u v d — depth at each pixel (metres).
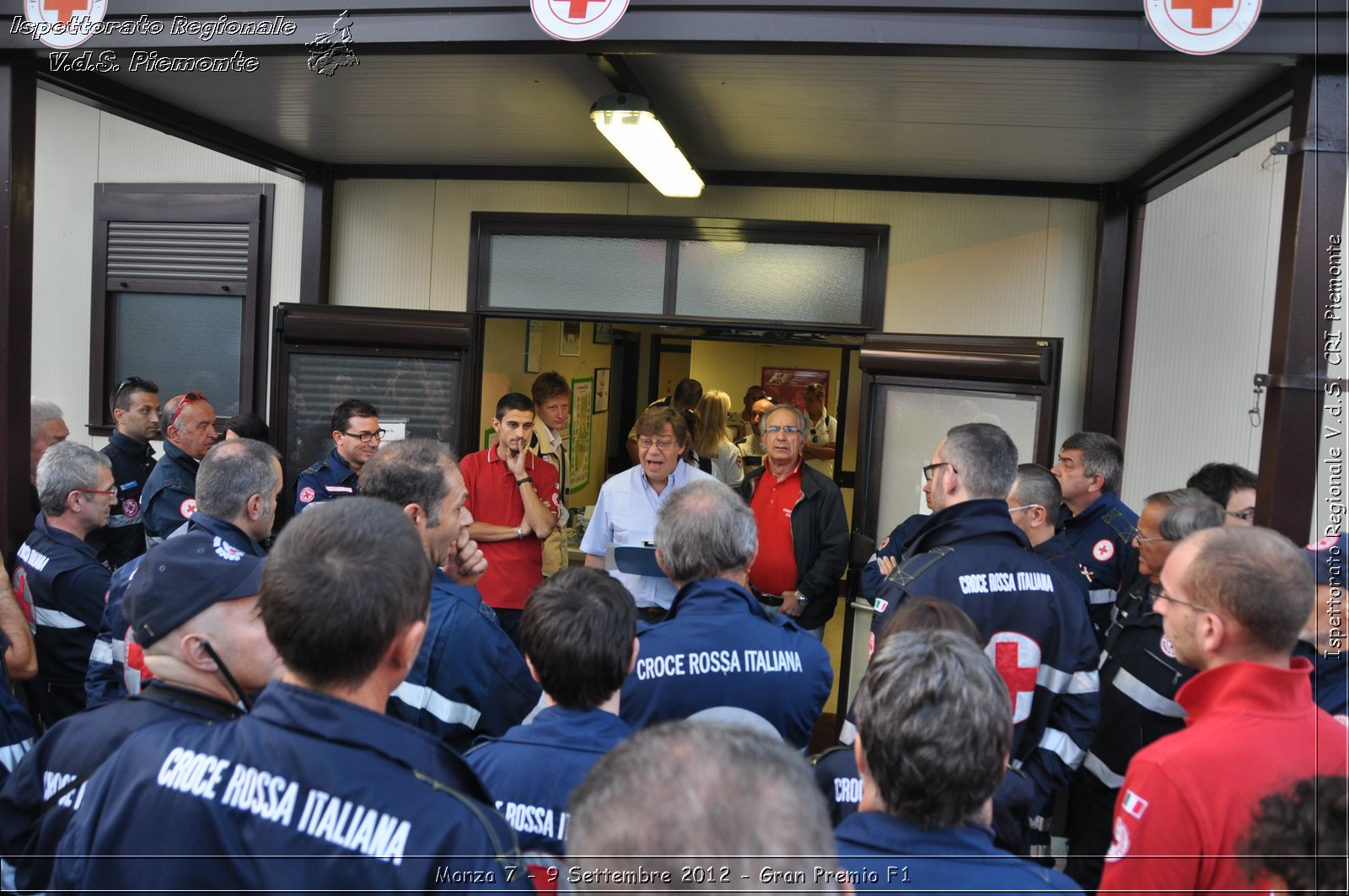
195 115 3.88
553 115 3.73
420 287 4.86
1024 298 4.40
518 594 3.93
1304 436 2.45
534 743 1.59
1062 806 3.38
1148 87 2.91
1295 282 2.44
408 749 1.14
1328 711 1.87
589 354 6.50
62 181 5.28
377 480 2.06
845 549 3.86
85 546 2.81
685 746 0.86
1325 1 2.32
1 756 2.01
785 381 6.60
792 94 3.23
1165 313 4.44
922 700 1.24
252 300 5.05
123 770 1.18
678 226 4.54
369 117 3.87
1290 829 1.31
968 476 2.38
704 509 2.12
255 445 2.41
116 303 5.23
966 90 3.06
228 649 1.55
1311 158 2.41
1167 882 1.38
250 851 1.08
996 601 2.25
